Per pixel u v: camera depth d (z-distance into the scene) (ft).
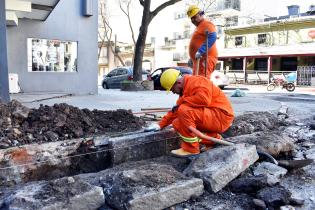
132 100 33.06
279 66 108.47
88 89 43.86
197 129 13.96
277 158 15.37
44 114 14.89
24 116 14.57
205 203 10.91
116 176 10.78
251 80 108.68
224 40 123.13
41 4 32.71
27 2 31.22
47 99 33.68
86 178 11.57
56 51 41.86
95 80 44.34
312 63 100.73
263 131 18.99
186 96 13.61
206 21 19.62
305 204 10.99
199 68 19.70
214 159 12.55
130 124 16.61
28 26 39.52
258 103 31.55
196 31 19.88
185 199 10.82
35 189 9.81
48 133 13.97
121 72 67.10
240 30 117.70
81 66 43.39
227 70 116.57
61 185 9.99
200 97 13.19
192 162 12.71
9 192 10.31
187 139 13.82
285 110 28.22
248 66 116.47
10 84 37.70
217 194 11.48
